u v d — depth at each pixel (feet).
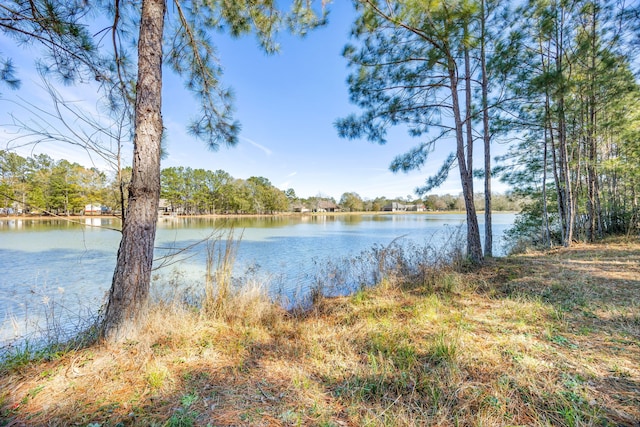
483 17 14.70
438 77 18.40
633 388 5.28
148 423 4.60
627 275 13.84
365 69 17.26
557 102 19.12
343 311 11.54
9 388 5.37
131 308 7.52
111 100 10.22
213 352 7.23
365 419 4.71
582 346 7.00
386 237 48.03
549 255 21.16
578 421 4.44
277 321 9.88
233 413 4.90
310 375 6.20
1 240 42.80
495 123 21.27
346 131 18.35
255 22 11.22
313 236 50.75
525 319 8.99
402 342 7.61
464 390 5.37
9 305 14.98
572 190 31.37
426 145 20.12
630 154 27.14
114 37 9.64
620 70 20.25
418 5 12.28
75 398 5.17
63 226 68.13
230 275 11.19
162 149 10.52
